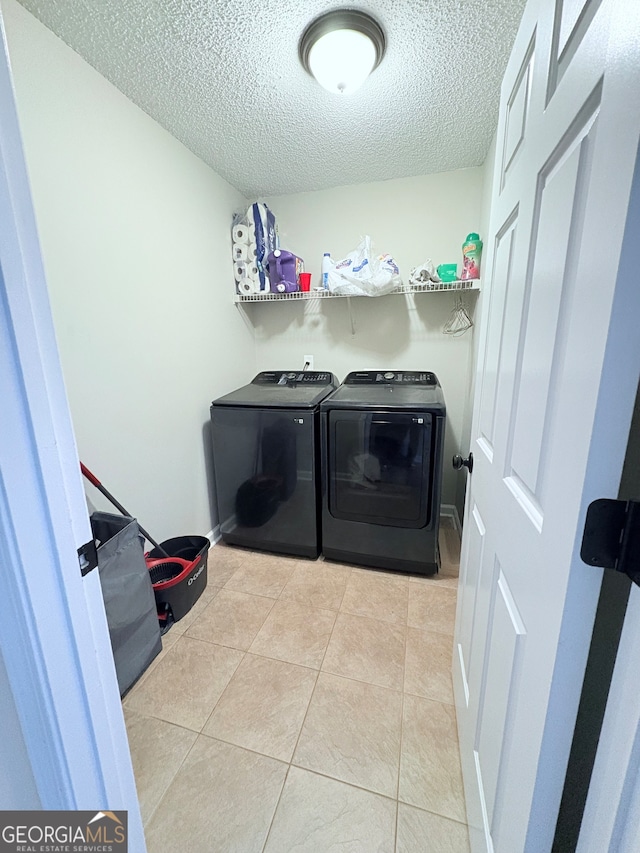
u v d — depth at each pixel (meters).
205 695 1.35
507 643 0.71
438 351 2.55
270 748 1.17
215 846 0.95
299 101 1.62
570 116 0.52
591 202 0.45
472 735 0.98
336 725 1.24
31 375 0.49
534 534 0.60
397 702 1.32
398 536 2.00
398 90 1.55
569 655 0.49
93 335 1.49
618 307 0.39
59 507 0.53
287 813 1.01
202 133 1.85
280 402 2.04
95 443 1.53
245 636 1.62
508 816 0.66
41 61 1.23
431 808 1.01
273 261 2.46
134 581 1.38
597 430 0.42
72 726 0.57
